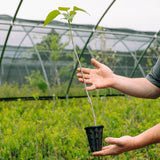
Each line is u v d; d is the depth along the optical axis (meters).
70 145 3.29
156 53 8.43
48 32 7.18
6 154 3.23
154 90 1.93
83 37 7.35
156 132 1.66
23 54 7.98
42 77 8.00
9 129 3.59
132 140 1.75
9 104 6.30
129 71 8.63
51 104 4.98
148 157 3.61
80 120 4.54
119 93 7.84
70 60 7.68
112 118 4.00
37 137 3.46
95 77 1.85
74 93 7.61
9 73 8.79
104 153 1.78
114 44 8.10
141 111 4.94
